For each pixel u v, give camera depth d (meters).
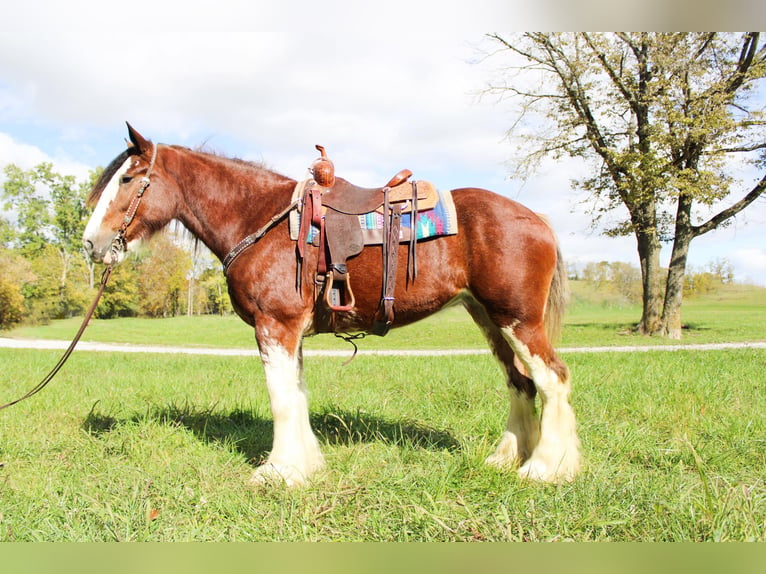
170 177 4.09
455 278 3.70
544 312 3.74
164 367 10.25
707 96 17.09
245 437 4.73
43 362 11.11
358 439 4.74
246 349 18.09
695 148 17.83
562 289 3.88
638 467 3.97
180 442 4.62
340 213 3.70
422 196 3.71
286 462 3.68
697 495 3.29
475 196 3.75
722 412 5.28
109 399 6.36
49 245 41.25
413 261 3.63
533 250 3.63
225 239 4.01
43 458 4.21
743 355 11.15
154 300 42.22
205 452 4.39
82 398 6.51
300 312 3.74
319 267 3.67
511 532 2.96
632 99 18.47
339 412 5.48
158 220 4.08
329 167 3.78
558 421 3.69
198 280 45.31
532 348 3.65
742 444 4.30
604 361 10.21
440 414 5.55
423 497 3.32
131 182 4.00
